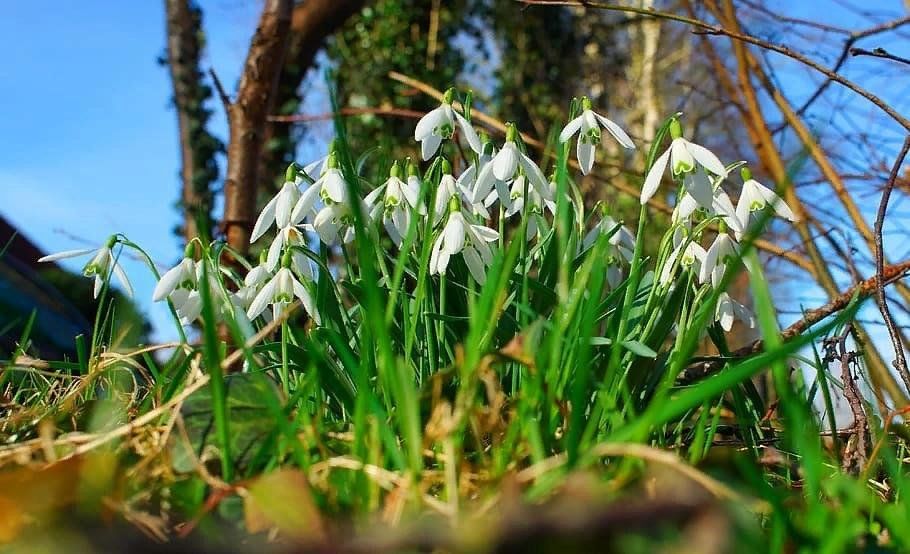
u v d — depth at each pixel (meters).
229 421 0.30
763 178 0.98
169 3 1.17
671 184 0.92
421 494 0.25
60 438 0.29
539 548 0.19
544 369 0.31
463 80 1.88
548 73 1.88
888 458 0.29
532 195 0.44
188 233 1.08
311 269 0.44
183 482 0.27
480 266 0.40
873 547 0.25
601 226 0.46
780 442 0.43
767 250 0.76
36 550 0.21
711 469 0.28
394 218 0.43
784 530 0.24
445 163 0.41
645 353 0.35
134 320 0.43
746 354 0.46
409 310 0.42
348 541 0.20
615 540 0.19
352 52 1.68
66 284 1.44
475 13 1.81
